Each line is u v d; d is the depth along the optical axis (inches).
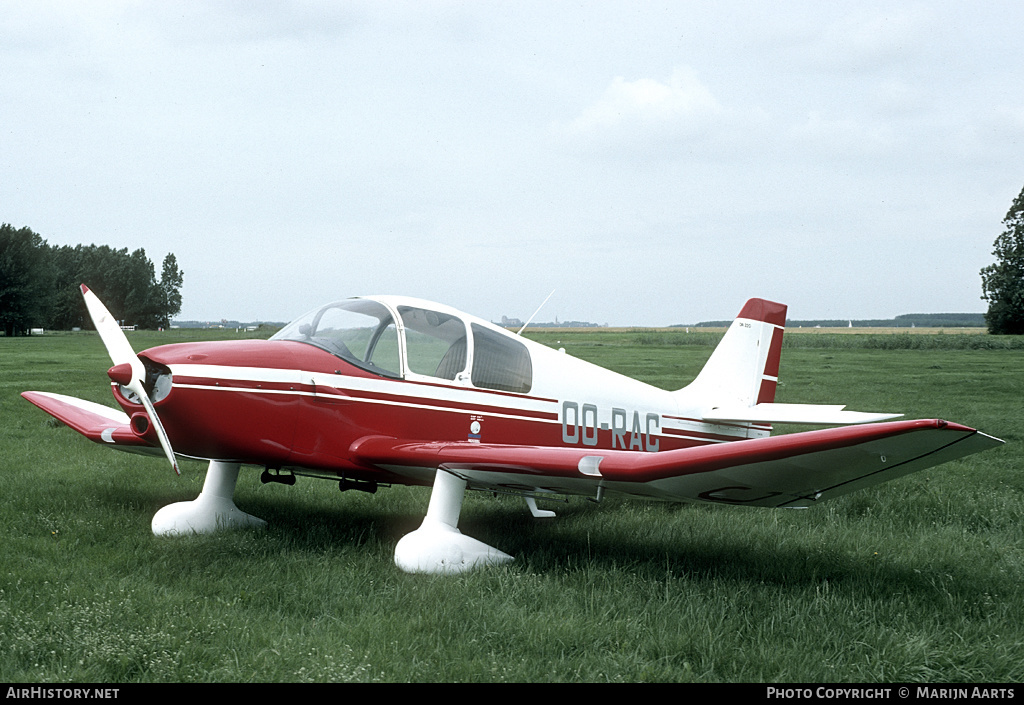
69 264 4421.8
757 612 143.4
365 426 191.6
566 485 181.6
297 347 193.0
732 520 226.4
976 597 156.8
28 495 225.5
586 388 228.7
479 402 206.2
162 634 122.0
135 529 195.2
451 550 173.0
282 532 199.5
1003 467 313.9
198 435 178.2
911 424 130.4
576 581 161.9
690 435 259.6
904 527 221.6
